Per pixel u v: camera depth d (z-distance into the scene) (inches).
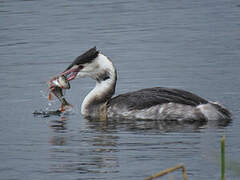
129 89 757.9
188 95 636.1
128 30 1039.0
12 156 526.9
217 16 1109.7
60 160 512.1
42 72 831.7
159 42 964.6
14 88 769.6
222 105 629.9
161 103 635.5
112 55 907.4
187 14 1136.2
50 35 1018.1
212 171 473.1
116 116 653.3
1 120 647.1
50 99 692.1
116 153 523.2
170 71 821.2
